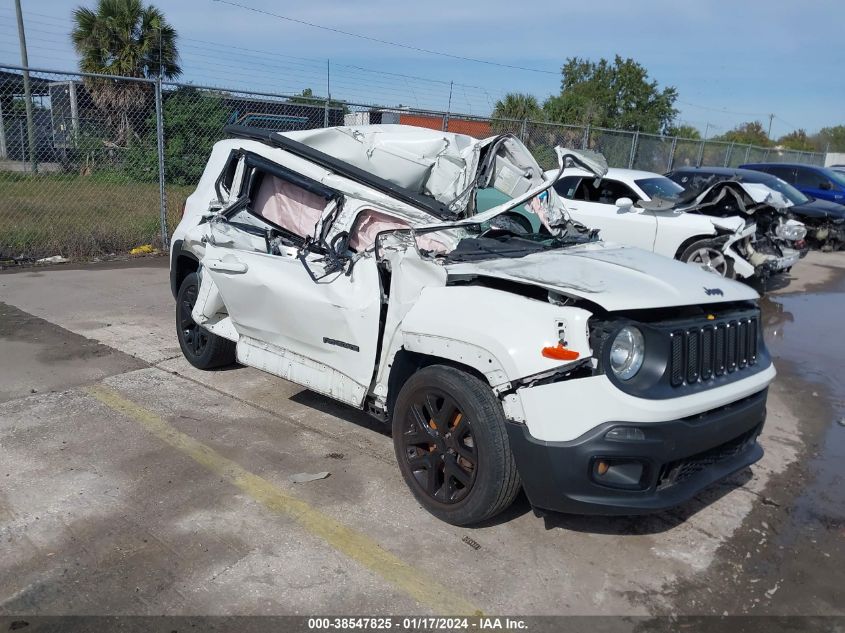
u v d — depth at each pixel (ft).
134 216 37.42
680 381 10.26
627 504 9.80
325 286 13.08
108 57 61.98
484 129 48.14
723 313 11.60
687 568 10.56
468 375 10.79
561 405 9.70
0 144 37.11
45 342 19.77
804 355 22.84
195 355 18.06
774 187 45.06
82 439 13.84
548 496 10.00
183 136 38.45
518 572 10.23
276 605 9.25
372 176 13.75
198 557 10.18
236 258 14.66
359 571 10.05
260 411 15.71
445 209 13.34
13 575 9.62
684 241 28.89
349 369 12.90
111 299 24.98
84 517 11.09
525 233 14.88
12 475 12.29
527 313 10.19
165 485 12.21
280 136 15.02
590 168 13.25
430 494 11.49
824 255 45.78
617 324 9.93
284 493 12.13
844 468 14.43
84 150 37.55
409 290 11.78
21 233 32.07
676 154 67.00
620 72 102.22
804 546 11.33
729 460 11.43
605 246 14.25
